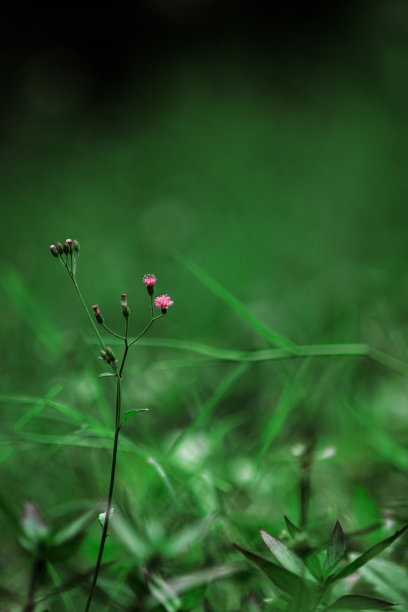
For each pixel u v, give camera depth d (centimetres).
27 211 321
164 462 130
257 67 456
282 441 141
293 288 218
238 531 125
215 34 508
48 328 152
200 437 136
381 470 136
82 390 143
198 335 191
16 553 126
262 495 131
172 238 268
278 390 151
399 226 258
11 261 233
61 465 138
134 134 409
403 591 114
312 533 125
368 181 299
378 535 122
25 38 515
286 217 281
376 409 145
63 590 117
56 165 383
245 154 349
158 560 119
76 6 563
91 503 129
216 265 244
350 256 239
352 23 462
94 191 337
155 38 519
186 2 521
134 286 231
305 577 112
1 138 430
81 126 438
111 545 124
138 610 116
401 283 197
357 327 167
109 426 137
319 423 144
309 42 467
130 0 526
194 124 397
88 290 228
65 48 514
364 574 115
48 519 129
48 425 145
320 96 405
